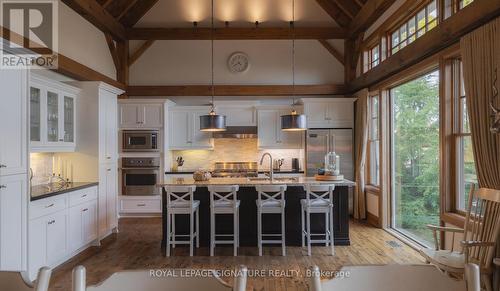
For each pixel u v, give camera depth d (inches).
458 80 152.3
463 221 136.9
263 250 183.8
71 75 211.3
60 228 157.2
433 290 43.9
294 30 280.2
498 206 110.9
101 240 205.9
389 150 227.5
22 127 129.0
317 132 268.7
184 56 290.4
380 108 229.0
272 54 290.7
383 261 164.4
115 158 220.2
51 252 149.9
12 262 123.0
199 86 286.5
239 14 282.2
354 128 272.1
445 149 152.4
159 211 267.9
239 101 280.1
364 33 263.7
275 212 172.6
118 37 269.1
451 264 108.4
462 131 150.6
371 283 44.0
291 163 294.2
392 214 226.2
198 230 187.8
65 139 187.9
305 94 287.6
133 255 177.3
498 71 112.7
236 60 289.9
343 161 268.5
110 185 212.4
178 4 281.1
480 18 121.0
